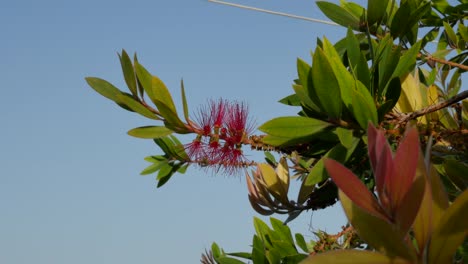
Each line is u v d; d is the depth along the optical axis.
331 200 0.94
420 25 1.24
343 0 1.11
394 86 0.83
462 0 1.20
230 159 0.94
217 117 0.94
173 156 1.07
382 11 1.01
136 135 0.91
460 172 0.78
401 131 0.82
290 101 0.99
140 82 0.89
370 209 0.58
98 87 0.92
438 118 0.87
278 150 0.93
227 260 0.97
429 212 0.59
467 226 0.59
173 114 0.90
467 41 1.13
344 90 0.81
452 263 0.59
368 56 1.04
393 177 0.58
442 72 1.07
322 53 0.78
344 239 0.93
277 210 0.95
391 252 0.59
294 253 0.97
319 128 0.82
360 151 0.84
